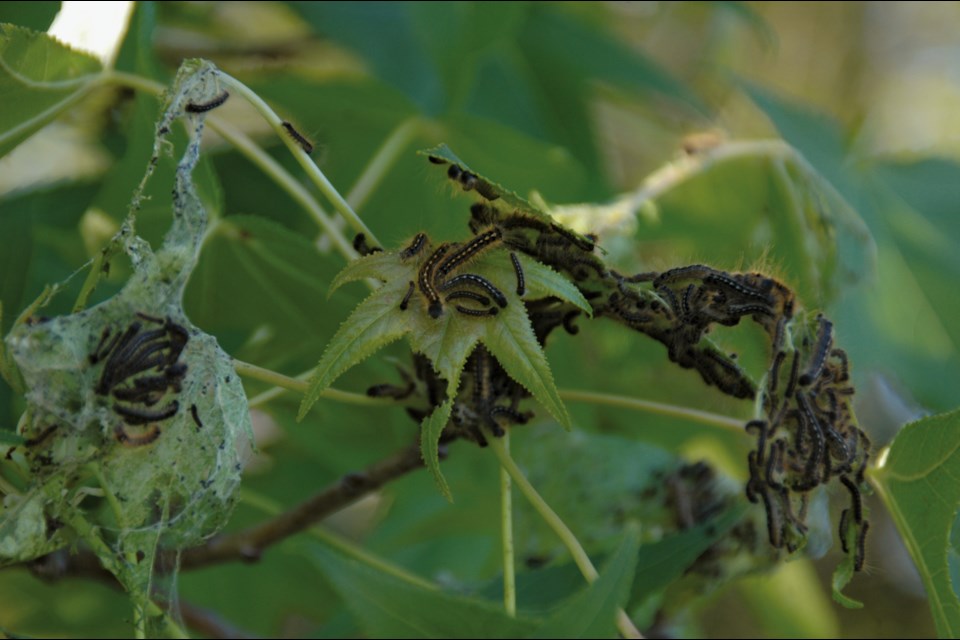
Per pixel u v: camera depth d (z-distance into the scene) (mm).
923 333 6094
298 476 6750
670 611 5027
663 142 8031
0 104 3738
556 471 5578
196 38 7043
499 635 2961
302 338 4906
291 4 5883
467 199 4793
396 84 5648
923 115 11383
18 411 4672
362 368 4637
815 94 11219
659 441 6117
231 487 3180
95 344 3025
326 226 4094
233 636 5445
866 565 3701
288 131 3277
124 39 4117
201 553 4742
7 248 4617
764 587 6688
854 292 5879
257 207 5797
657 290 3447
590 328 5531
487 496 6207
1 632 3762
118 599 6379
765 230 5891
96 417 3012
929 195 6328
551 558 5516
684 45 9539
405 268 3223
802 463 3457
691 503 5414
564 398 4035
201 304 4723
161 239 4375
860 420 5895
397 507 6383
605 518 5469
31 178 6008
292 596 6875
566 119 6910
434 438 3109
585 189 6820
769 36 7113
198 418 3105
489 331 3152
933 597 3572
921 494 3543
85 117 5770
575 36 6906
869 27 11227
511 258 3219
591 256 3375
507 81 6832
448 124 5609
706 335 3533
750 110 8062
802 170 5773
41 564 4574
